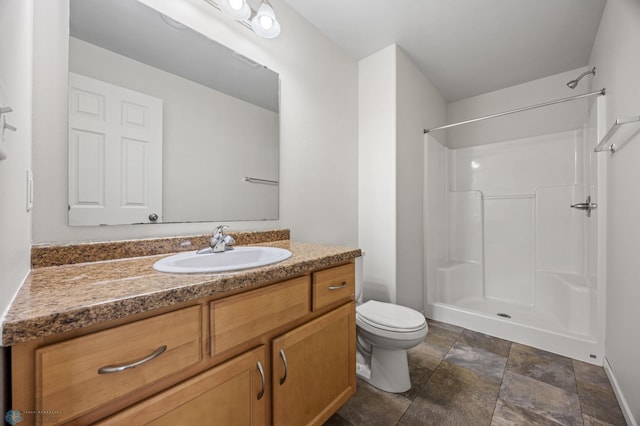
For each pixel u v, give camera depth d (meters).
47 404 0.47
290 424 0.92
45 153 0.89
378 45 2.12
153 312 0.60
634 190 1.21
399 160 2.15
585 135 2.21
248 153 1.49
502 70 2.50
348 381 1.18
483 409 1.28
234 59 1.42
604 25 1.72
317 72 1.91
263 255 1.21
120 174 1.05
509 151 2.71
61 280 0.70
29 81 0.78
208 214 1.32
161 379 0.62
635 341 1.17
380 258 2.16
